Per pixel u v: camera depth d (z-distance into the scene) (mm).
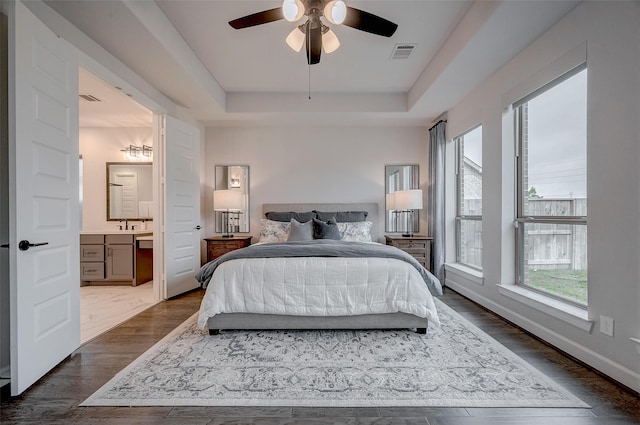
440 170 4164
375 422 1434
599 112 1854
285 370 1888
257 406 1548
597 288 1875
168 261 3514
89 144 4723
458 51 2598
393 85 3852
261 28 2643
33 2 1915
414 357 2047
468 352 2119
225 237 4449
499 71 2902
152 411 1513
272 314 2426
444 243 4160
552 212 2455
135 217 4719
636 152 1644
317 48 2129
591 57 1902
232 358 2043
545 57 2299
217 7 2363
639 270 1631
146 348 2225
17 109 1602
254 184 4785
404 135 4785
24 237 1643
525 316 2543
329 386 1716
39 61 1761
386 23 1981
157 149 3500
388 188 4785
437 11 2426
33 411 1508
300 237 3721
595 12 1872
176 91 3381
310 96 4023
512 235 2867
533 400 1582
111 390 1674
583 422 1429
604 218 1829
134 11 2078
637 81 1635
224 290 2424
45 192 1804
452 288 3975
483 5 2191
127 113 4121
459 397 1612
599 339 1856
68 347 2014
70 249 2037
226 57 3135
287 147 4789
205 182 4773
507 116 2863
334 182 4785
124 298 3598
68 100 2014
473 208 3773
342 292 2406
